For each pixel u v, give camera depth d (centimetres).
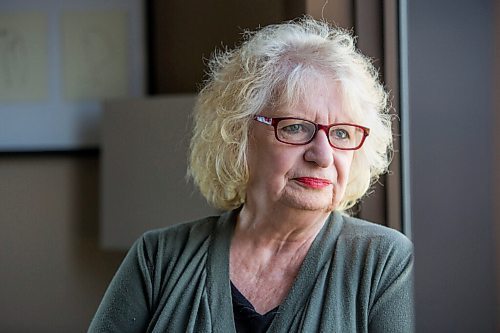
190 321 141
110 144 276
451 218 208
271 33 147
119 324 151
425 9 208
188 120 265
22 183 307
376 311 137
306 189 137
